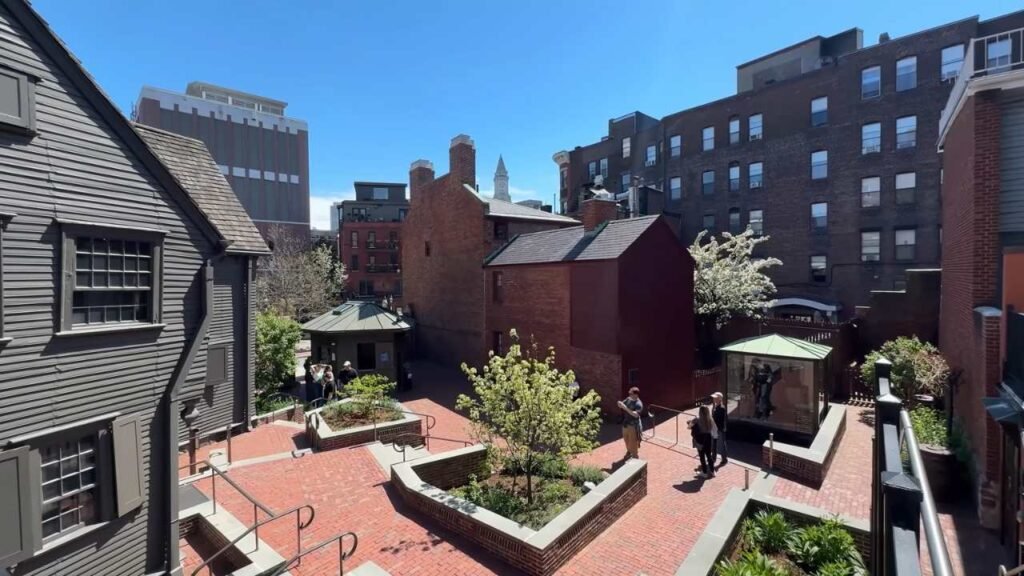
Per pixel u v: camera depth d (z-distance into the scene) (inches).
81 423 232.5
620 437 555.2
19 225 212.5
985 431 331.6
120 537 252.5
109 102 247.4
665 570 283.9
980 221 361.4
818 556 265.6
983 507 328.5
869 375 610.2
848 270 1120.8
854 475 424.2
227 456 470.6
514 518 334.3
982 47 369.1
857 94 1114.1
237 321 568.1
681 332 695.1
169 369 277.6
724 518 293.0
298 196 2588.6
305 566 281.3
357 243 2316.7
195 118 2311.8
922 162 1026.7
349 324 823.7
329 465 429.7
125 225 253.6
